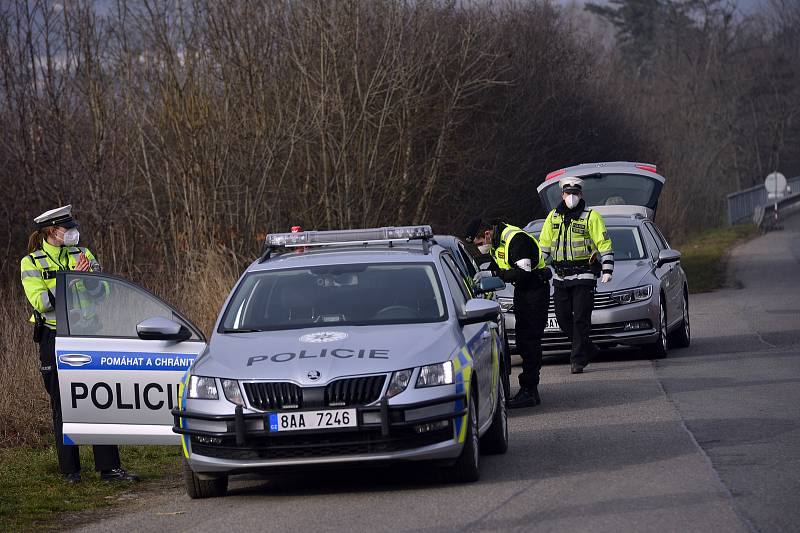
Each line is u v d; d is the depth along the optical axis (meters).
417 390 17.31
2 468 22.48
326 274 20.66
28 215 46.19
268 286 20.55
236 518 16.86
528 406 26.62
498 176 73.38
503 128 73.00
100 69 46.88
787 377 28.50
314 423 17.03
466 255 27.97
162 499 19.23
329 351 17.84
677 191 109.00
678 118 154.25
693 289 59.69
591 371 32.16
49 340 20.38
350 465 17.28
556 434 22.53
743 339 37.84
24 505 19.08
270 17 52.03
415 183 61.03
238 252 48.53
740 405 24.52
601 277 33.41
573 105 84.12
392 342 18.09
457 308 20.08
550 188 53.50
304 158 54.84
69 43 46.22
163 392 19.52
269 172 52.09
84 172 47.06
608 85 106.81
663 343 33.72
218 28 49.81
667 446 20.34
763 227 112.12
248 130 50.44
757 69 182.25
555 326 33.50
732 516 15.09
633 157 102.81
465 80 64.62
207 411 17.48
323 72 52.06
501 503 16.64
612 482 17.64
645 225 37.50
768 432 21.17
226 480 18.70
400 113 57.59
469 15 70.31
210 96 49.03
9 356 28.27
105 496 19.89
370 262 20.91
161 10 47.81
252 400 17.30
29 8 45.72
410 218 62.06
